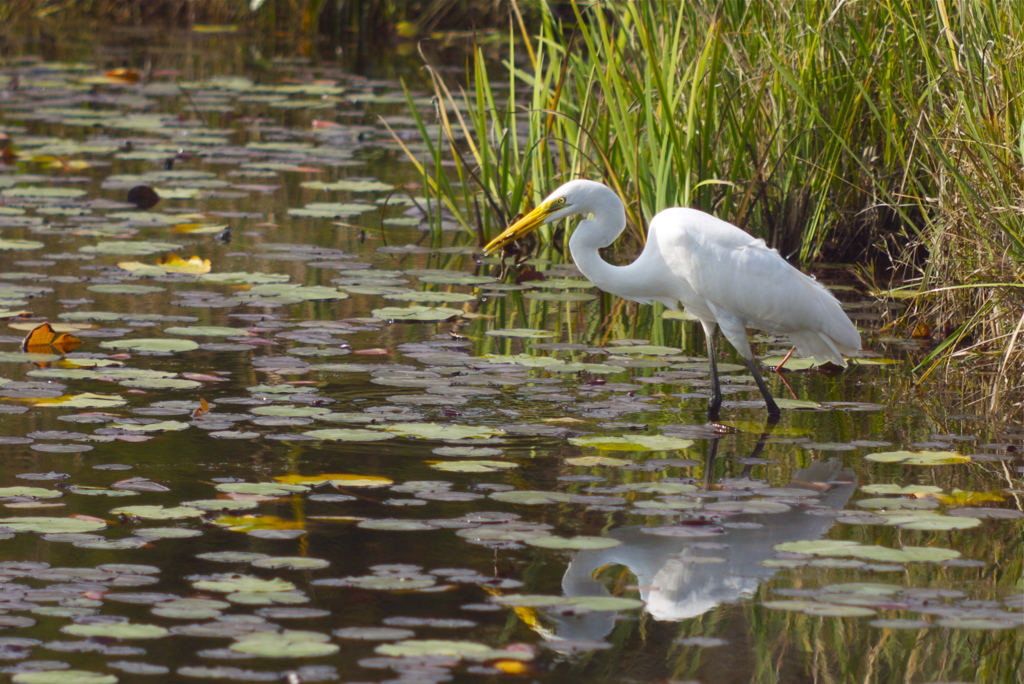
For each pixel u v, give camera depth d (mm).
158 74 30000
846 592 6363
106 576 6254
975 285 10297
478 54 16062
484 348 11344
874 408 9914
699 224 9867
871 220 15547
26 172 19500
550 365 10422
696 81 14367
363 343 11375
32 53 32469
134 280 13578
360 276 13852
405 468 8133
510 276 14617
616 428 9086
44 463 8055
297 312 12469
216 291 13109
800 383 10734
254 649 5422
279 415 9039
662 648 5934
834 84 15039
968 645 6160
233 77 29844
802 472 8344
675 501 7477
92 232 15281
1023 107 10594
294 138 22938
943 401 10211
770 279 9578
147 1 38656
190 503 7172
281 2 38062
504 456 8484
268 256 14641
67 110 24391
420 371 10281
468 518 7207
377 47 35719
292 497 7609
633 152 14859
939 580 6730
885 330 12562
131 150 21062
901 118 14664
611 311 13305
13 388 9305
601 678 5629
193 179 18938
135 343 10484
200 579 6324
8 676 5324
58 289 12938
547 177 16422
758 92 14070
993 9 11023
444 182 16547
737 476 8203
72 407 9109
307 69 31172
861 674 5773
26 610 5949
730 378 10750
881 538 7309
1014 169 10758
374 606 6191
